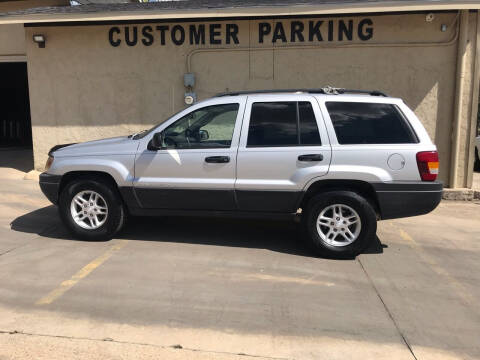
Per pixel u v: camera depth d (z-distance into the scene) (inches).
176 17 327.3
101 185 214.7
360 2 306.5
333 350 128.4
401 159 190.5
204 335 135.6
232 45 346.3
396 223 266.7
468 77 321.4
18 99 612.1
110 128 371.6
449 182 335.3
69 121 374.9
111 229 217.9
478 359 125.1
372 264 196.2
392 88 335.3
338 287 171.2
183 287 169.2
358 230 195.6
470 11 314.3
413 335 137.3
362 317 148.0
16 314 147.2
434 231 250.5
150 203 212.1
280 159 196.7
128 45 357.7
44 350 126.4
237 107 204.7
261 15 319.0
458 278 182.9
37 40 361.1
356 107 197.6
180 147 206.7
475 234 245.4
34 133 380.2
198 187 203.9
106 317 146.0
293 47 339.9
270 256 203.5
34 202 299.1
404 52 329.7
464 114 325.4
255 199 201.2
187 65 353.1
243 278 178.2
